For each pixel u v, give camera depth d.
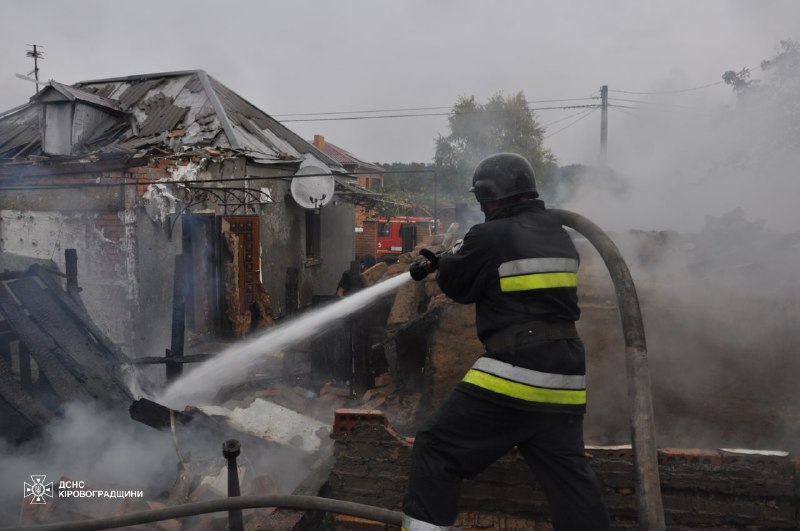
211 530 3.38
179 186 8.90
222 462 4.06
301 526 3.14
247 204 9.77
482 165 2.22
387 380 5.63
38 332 5.00
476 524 2.97
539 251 1.98
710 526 2.85
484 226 2.05
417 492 2.00
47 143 10.75
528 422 1.92
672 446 3.50
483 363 1.95
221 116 11.40
